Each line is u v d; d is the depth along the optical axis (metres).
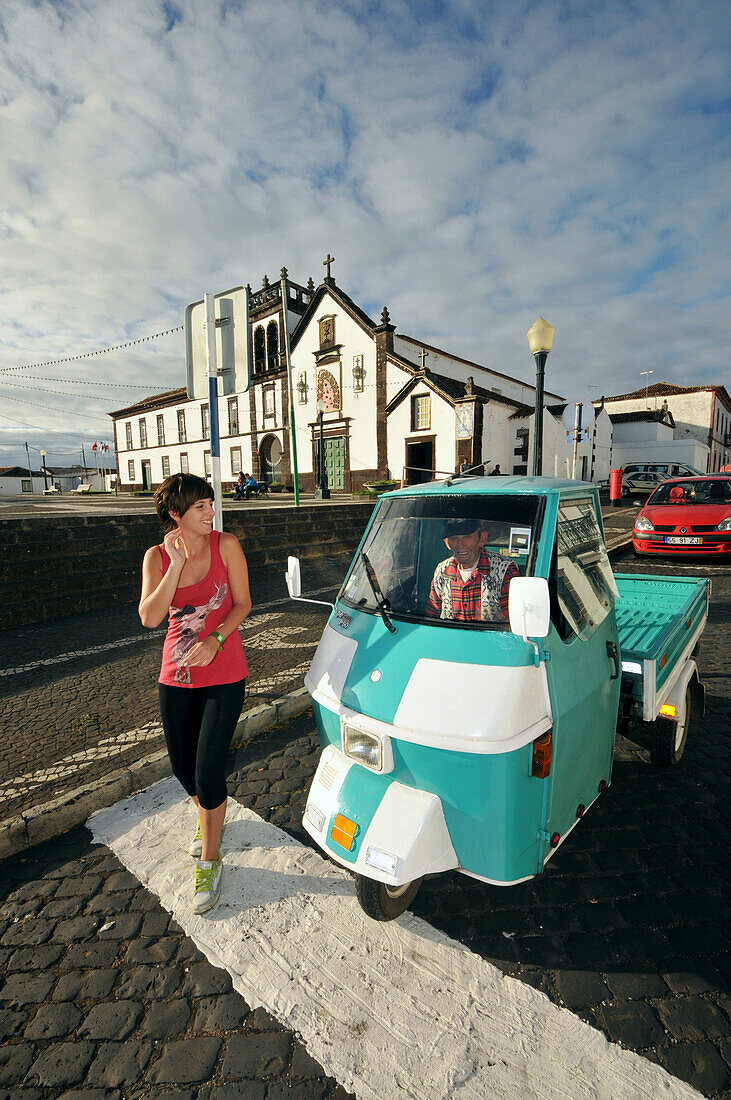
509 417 26.38
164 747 3.78
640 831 2.96
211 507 2.39
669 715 3.24
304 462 31.72
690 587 4.75
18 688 4.89
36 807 3.09
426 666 2.14
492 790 1.91
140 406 42.34
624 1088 1.69
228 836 2.98
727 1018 1.91
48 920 2.45
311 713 4.52
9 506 22.16
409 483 24.98
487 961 2.18
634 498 25.52
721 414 46.53
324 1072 1.77
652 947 2.22
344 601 2.77
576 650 2.32
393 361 26.77
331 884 2.62
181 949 2.28
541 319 7.90
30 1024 1.98
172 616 2.44
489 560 2.38
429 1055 1.81
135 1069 1.81
